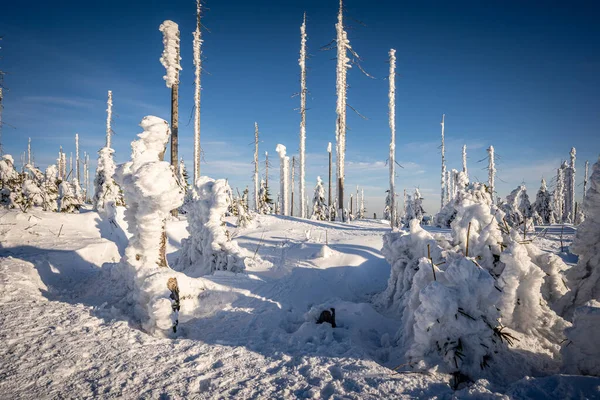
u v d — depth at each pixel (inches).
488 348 172.1
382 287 365.1
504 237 263.0
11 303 257.1
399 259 302.2
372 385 149.6
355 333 227.1
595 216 255.1
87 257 454.3
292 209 1872.5
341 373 163.6
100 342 199.8
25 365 167.6
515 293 199.8
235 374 165.5
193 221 441.7
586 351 161.2
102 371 165.6
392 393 143.4
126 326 229.1
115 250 518.9
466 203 286.2
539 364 180.1
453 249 275.4
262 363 178.9
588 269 255.4
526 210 1141.7
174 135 791.1
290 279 344.8
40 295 295.4
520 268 199.0
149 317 236.7
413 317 198.2
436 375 163.9
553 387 134.3
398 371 166.7
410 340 191.5
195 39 876.6
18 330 208.4
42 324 221.3
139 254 295.6
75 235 549.3
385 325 253.3
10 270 328.2
